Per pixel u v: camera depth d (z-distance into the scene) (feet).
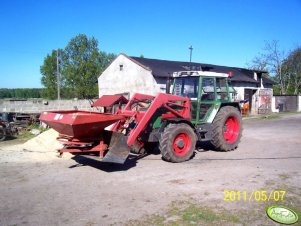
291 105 96.84
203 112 28.22
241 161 25.02
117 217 14.62
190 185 18.92
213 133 28.32
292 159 25.54
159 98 24.63
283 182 19.27
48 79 156.25
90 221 14.26
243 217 14.42
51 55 156.97
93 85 142.10
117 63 81.87
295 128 47.21
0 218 14.79
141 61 76.13
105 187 18.83
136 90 75.87
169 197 16.99
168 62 82.17
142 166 23.68
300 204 15.85
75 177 21.02
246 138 37.37
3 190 18.75
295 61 123.13
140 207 15.71
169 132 24.23
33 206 16.15
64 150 22.02
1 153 29.17
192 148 25.44
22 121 47.11
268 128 47.96
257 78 93.81
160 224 13.83
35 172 22.54
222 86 30.27
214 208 15.44
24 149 30.48
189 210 15.23
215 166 23.41
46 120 23.20
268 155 27.27
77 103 65.72
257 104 85.20
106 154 21.67
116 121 22.45
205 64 88.84
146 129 25.39
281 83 125.18
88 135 22.02
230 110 29.22
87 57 152.66
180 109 26.81
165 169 22.70
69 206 16.02
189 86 28.78
